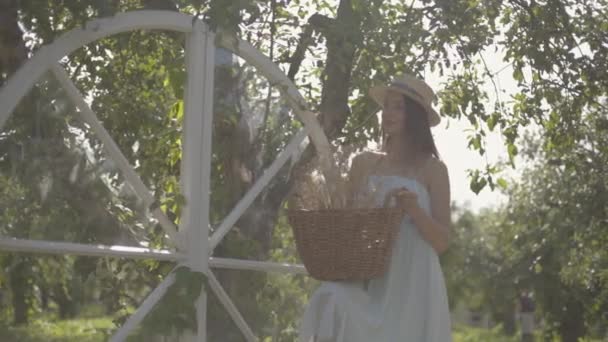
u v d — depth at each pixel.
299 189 4.09
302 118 4.96
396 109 4.05
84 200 4.08
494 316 32.78
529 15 6.62
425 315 3.96
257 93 4.78
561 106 7.05
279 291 4.88
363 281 3.97
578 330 19.02
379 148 4.23
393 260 3.95
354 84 5.86
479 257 29.23
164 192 4.49
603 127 8.21
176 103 4.67
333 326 3.87
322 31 5.48
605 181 11.36
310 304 3.94
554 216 13.54
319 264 3.90
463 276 29.73
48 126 3.96
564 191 12.67
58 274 4.05
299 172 4.21
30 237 3.89
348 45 5.39
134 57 4.95
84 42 4.03
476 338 34.34
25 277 3.96
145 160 4.58
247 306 4.71
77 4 3.97
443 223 4.02
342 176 4.05
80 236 4.07
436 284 3.98
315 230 3.89
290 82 4.87
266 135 4.82
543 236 14.43
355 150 4.15
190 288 4.25
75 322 4.10
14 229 3.84
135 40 4.65
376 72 5.85
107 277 4.20
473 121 6.51
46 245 3.89
